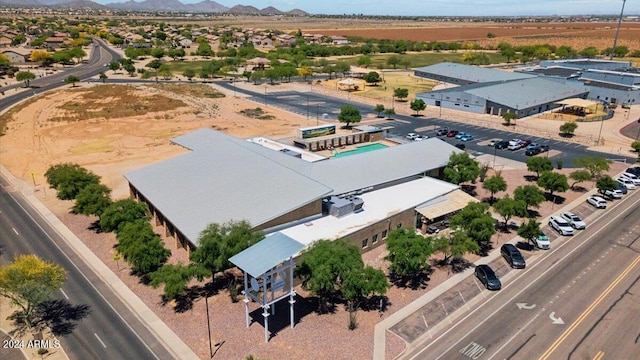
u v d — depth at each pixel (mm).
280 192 51969
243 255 36625
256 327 38219
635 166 82062
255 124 111750
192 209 50656
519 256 48531
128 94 137750
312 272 38875
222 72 192125
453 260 49625
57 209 63781
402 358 34750
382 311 40562
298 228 49812
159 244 44688
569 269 47875
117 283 45125
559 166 78812
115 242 53812
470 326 38625
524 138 100875
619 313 40406
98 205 55156
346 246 41625
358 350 35469
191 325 38562
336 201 54156
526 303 41938
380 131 98375
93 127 105625
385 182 61812
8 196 68375
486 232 48031
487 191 70000
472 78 163875
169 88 151625
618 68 175125
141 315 39969
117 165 80750
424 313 40344
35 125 106875
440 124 114062
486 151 91000
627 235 55719
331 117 120938
